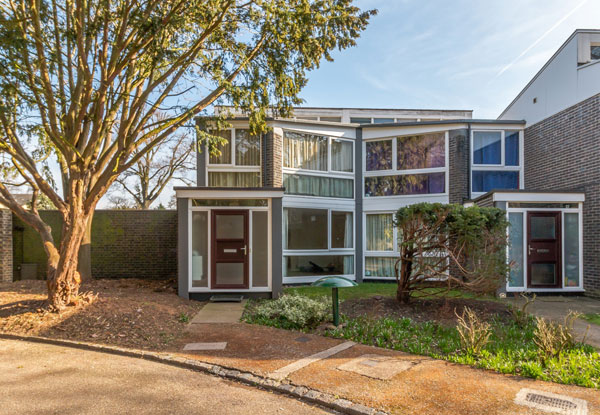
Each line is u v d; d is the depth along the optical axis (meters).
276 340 6.00
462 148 12.81
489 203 10.77
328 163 13.49
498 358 4.85
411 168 13.55
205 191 9.80
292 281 12.25
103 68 7.00
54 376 4.60
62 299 7.44
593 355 4.91
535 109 12.59
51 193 7.64
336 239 13.48
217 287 9.86
